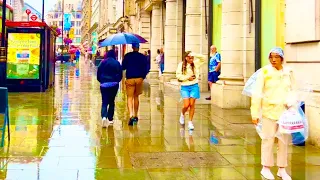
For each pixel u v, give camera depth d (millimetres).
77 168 6320
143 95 17141
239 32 12977
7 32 17531
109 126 9922
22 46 17734
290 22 8594
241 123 10344
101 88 9891
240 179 5867
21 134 8750
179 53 22906
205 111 12391
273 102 5785
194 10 18141
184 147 7793
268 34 12273
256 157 7066
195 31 18172
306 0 8000
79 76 31453
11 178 5781
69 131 9203
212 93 13977
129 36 10156
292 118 5613
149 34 32688
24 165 6434
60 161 6699
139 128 9703
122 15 46438
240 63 13000
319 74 7758
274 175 6086
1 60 16047
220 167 6461
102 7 82875
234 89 12859
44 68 18266
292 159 6941
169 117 11367
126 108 13211
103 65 9969
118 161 6758
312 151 7469
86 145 7863
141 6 32719
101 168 6340
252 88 5910
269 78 5812
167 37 23000
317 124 7707
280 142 5855
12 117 10984
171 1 22844
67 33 116438
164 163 6668
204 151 7484
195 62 9672
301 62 8289
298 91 5871
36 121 10414
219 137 8703
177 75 9648
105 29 71688
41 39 17812
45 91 18469
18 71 17797
